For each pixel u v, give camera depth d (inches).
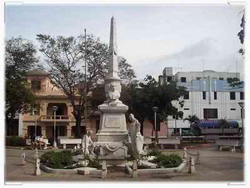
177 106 2503.7
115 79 851.4
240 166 788.6
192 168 671.1
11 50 1486.2
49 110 2208.4
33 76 1903.3
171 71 2596.0
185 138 1932.8
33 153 1149.1
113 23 895.1
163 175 639.8
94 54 1563.7
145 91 1822.1
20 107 1544.0
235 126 2413.9
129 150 768.9
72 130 2199.8
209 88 2564.0
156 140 1510.8
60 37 1537.9
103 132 815.7
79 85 1598.2
